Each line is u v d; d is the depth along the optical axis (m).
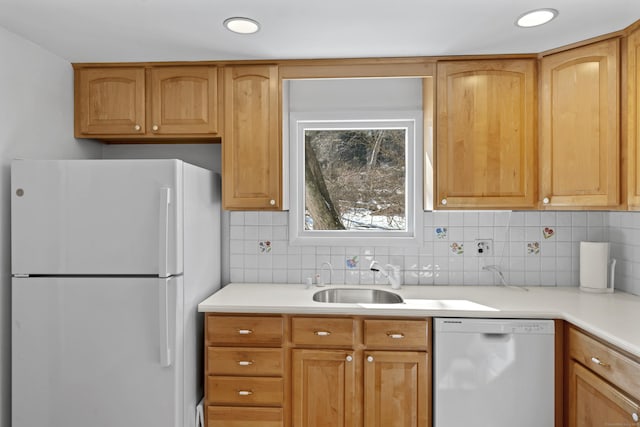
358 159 2.74
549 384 1.96
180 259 1.93
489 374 1.99
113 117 2.37
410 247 2.66
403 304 2.12
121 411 1.90
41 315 1.89
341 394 2.07
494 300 2.21
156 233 1.88
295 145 2.68
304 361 2.09
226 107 2.36
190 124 2.37
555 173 2.17
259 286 2.61
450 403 2.00
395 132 2.72
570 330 1.92
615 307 2.03
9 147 1.94
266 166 2.36
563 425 1.97
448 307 2.06
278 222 2.71
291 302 2.16
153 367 1.89
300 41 2.08
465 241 2.64
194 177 2.14
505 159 2.26
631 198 1.89
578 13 1.77
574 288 2.53
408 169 2.67
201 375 2.30
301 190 2.73
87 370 1.89
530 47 2.15
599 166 2.02
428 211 2.64
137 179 1.88
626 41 1.93
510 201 2.26
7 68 1.93
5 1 1.66
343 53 2.24
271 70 2.35
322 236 2.72
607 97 1.99
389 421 2.05
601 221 2.58
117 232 1.89
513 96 2.25
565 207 2.14
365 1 1.68
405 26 1.91
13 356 1.89
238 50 2.20
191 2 1.68
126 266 1.88
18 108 1.99
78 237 1.88
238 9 1.74
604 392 1.62
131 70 2.37
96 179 1.88
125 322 1.88
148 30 1.95
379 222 2.73
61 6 1.71
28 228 1.88
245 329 2.09
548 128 2.19
